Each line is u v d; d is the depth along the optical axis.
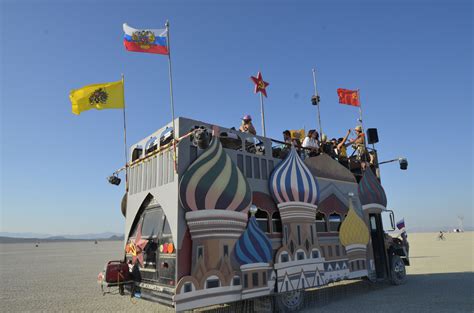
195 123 7.25
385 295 10.09
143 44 8.23
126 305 10.41
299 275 8.27
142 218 8.08
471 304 8.60
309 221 8.90
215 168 7.12
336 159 11.01
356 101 13.13
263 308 7.53
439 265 17.39
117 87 9.23
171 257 6.48
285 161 8.82
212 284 6.55
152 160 7.91
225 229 6.96
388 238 12.43
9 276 18.61
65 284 15.34
